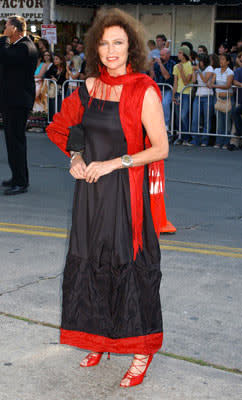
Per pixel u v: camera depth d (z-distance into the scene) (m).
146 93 2.87
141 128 2.94
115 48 2.89
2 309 3.92
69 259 3.06
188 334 3.63
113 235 2.97
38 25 16.94
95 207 2.98
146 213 3.04
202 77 11.25
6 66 7.05
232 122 11.20
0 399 2.91
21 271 4.65
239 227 6.17
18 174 7.40
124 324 2.98
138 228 3.00
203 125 11.59
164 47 12.84
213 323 3.79
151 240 3.04
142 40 2.97
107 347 3.04
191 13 17.92
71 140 3.00
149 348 3.01
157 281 3.04
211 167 9.41
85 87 3.03
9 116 7.18
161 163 3.06
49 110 12.82
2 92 7.13
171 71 11.84
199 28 17.92
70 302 3.05
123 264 2.96
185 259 5.03
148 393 2.99
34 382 3.08
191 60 12.05
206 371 3.21
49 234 5.72
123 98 2.89
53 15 16.64
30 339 3.53
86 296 3.03
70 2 16.55
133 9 18.47
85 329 3.04
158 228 3.09
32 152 10.39
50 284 4.39
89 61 3.01
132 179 2.97
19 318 3.79
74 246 3.04
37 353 3.37
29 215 6.44
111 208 2.96
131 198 2.97
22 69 7.09
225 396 2.97
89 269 3.02
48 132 3.17
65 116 3.11
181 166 9.43
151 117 2.89
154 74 11.94
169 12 18.14
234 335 3.64
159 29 18.38
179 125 11.67
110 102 2.93
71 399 2.93
